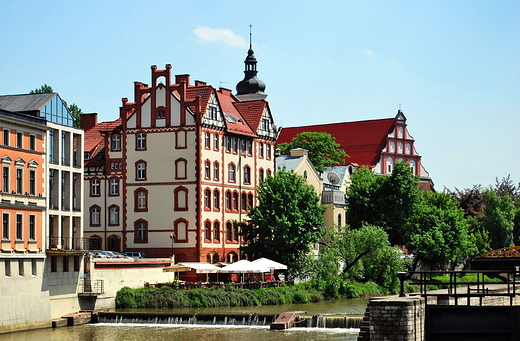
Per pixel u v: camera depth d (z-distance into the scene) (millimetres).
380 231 106250
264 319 70812
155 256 100062
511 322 47781
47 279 72562
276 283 94875
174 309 80062
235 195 106562
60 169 79125
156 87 101438
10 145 70375
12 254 68312
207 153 100562
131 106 102562
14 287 68188
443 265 127312
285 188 98188
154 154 101062
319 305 86938
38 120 74812
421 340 46656
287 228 96000
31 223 72438
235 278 98375
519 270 48531
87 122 117688
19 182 71625
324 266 99750
